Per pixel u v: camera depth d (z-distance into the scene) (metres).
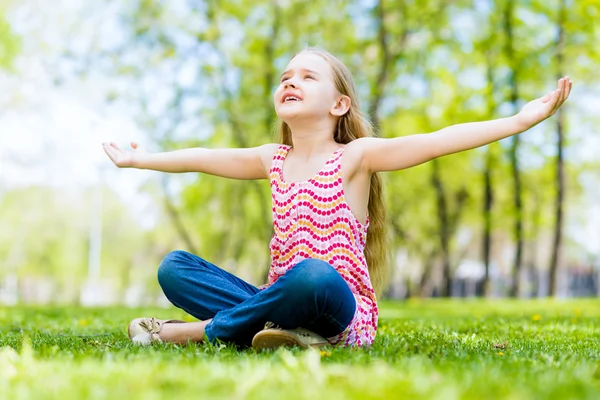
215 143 20.53
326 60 3.67
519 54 17.16
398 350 3.06
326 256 3.34
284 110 3.55
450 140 3.34
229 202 23.66
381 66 17.06
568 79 3.17
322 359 2.63
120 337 3.92
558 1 16.34
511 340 4.14
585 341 4.31
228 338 3.17
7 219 40.09
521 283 19.97
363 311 3.31
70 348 3.16
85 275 42.66
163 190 23.83
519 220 19.84
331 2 17.67
